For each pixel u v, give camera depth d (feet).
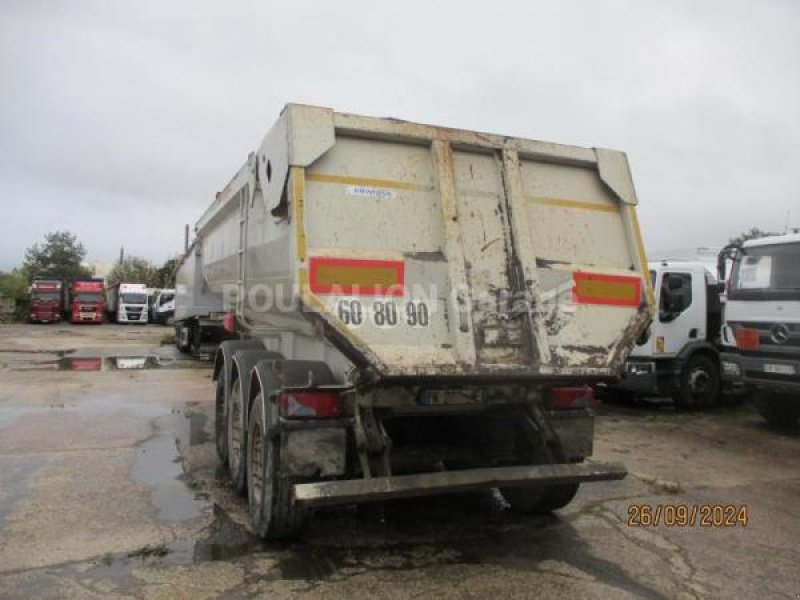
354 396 14.08
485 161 15.37
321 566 13.99
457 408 15.06
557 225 15.81
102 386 41.50
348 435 14.23
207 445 25.39
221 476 20.97
